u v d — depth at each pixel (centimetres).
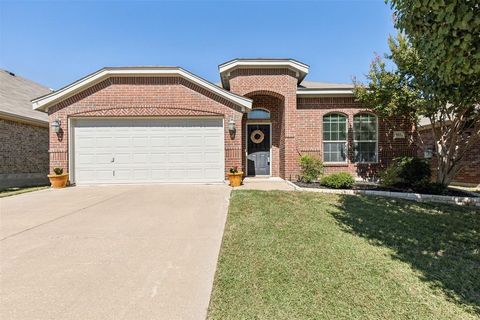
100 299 261
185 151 1056
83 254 369
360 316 236
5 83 1408
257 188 931
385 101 955
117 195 804
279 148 1258
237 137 1052
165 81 1045
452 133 829
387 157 1193
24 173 1155
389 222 529
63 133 1016
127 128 1045
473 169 1070
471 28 307
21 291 274
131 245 403
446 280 305
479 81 489
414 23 374
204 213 590
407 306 253
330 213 583
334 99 1209
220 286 282
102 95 1031
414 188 857
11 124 1089
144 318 233
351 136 1206
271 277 301
